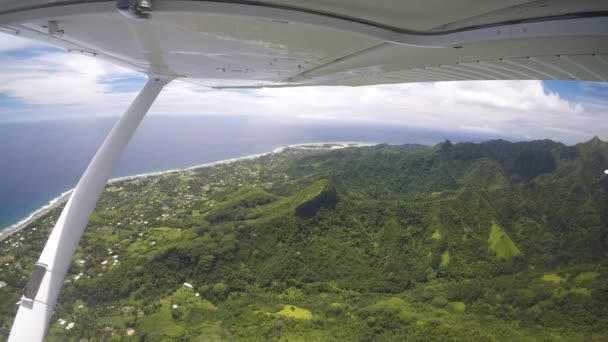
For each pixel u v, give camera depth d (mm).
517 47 5676
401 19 5496
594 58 5406
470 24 5398
